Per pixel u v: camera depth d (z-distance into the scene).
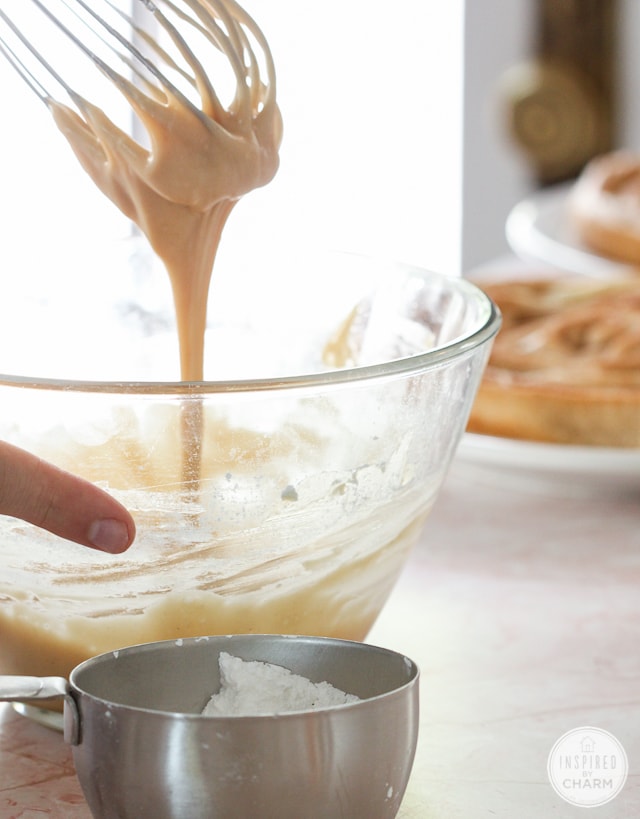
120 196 0.78
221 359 0.89
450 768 0.73
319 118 3.60
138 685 0.66
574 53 2.80
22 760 0.74
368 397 0.71
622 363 1.25
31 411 0.69
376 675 0.66
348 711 0.62
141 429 0.69
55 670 0.73
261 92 0.78
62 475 0.68
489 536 1.01
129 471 0.69
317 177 3.63
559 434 1.12
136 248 0.89
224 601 0.72
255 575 0.72
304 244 0.88
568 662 0.83
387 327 0.85
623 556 0.97
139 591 0.71
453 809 0.70
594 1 2.76
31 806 0.70
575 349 1.33
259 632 0.72
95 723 0.63
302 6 3.53
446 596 0.91
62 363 0.89
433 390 0.73
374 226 3.54
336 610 0.74
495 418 1.15
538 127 2.80
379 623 0.88
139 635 0.72
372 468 0.72
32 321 0.89
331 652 0.67
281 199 3.65
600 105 2.81
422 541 1.00
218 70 2.46
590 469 1.05
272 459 0.70
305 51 3.57
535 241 1.85
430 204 3.45
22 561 0.70
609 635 0.86
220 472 0.70
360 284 0.86
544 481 1.11
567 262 1.73
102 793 0.63
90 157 0.78
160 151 0.75
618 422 1.10
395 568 0.76
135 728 0.62
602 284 1.48
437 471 0.76
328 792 0.62
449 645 0.85
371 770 0.63
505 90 2.81
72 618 0.72
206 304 0.80
